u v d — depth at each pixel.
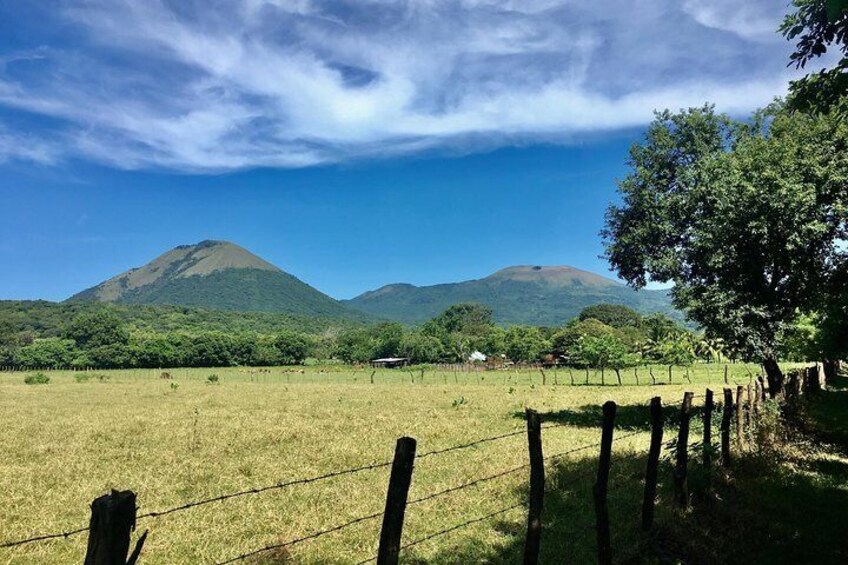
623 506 10.02
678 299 21.92
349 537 9.27
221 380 76.69
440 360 134.12
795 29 7.73
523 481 12.45
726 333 19.70
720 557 7.80
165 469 14.73
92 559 3.14
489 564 7.94
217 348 125.88
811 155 18.89
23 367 116.31
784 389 19.92
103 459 16.39
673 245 23.92
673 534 8.39
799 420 18.41
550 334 149.25
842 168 18.44
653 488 8.30
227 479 13.52
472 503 10.95
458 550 8.47
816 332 31.92
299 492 12.16
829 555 7.96
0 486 12.93
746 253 19.17
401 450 4.69
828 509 9.81
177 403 36.94
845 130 18.73
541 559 7.89
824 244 19.00
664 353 81.12
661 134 24.67
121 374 92.62
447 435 20.38
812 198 17.45
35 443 19.64
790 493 10.59
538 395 41.75
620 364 74.56
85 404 36.50
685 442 9.50
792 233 17.67
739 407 13.06
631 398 37.84
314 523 10.03
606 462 7.02
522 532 9.17
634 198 25.19
